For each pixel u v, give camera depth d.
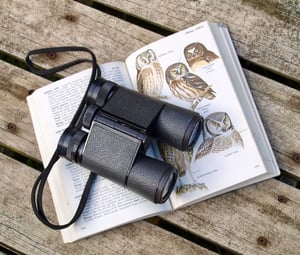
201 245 1.01
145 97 0.91
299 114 0.99
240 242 0.96
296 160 0.97
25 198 1.03
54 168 1.00
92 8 1.08
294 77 1.01
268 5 1.03
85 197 0.96
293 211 0.96
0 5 1.10
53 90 1.03
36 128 1.03
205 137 0.96
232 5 1.04
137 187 0.88
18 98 1.06
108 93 0.93
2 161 1.05
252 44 1.03
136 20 1.09
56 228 0.94
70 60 1.07
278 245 0.95
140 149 0.89
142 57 1.01
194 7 1.05
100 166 0.90
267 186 0.97
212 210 0.98
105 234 1.00
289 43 1.02
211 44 0.98
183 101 0.98
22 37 1.09
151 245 0.99
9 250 1.06
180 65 0.99
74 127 0.95
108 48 1.06
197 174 0.96
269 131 0.99
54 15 1.09
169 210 0.97
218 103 0.96
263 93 1.00
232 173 0.94
